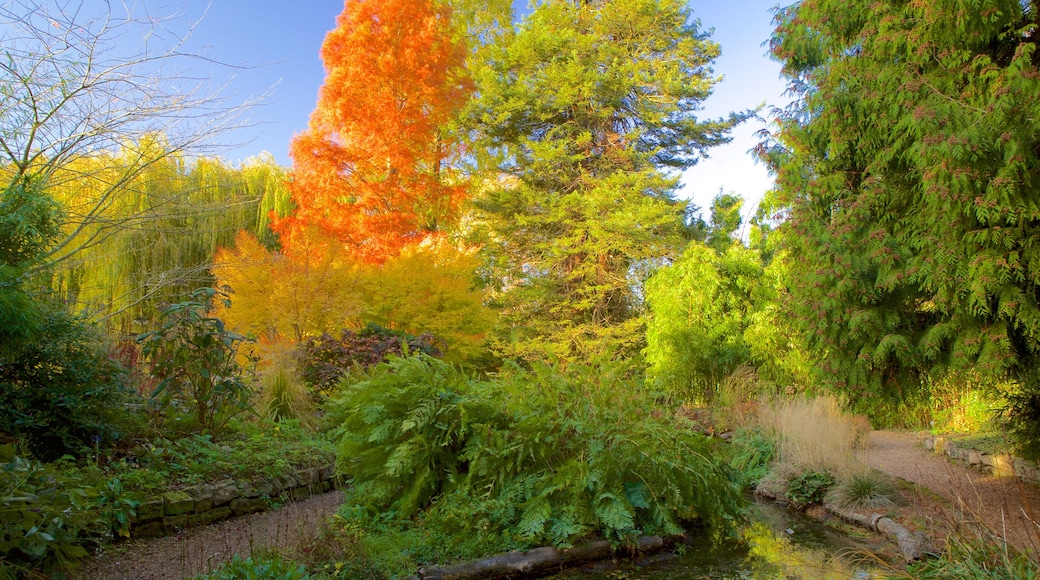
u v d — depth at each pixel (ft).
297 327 30.60
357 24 47.06
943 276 12.59
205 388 16.98
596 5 59.11
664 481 13.65
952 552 11.18
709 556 13.07
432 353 28.94
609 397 14.96
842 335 15.28
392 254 44.27
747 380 32.81
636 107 56.49
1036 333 12.03
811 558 12.95
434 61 48.03
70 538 10.08
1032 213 11.67
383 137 47.01
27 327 11.54
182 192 23.08
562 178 54.03
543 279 54.39
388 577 10.75
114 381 15.49
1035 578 9.52
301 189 45.96
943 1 12.34
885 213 14.57
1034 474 16.87
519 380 15.07
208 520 13.43
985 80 12.42
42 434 13.14
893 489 16.58
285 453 17.11
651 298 39.34
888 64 14.07
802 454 18.75
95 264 29.48
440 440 13.96
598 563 12.46
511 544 12.32
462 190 50.65
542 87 53.16
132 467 13.70
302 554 10.90
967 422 24.17
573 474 13.01
